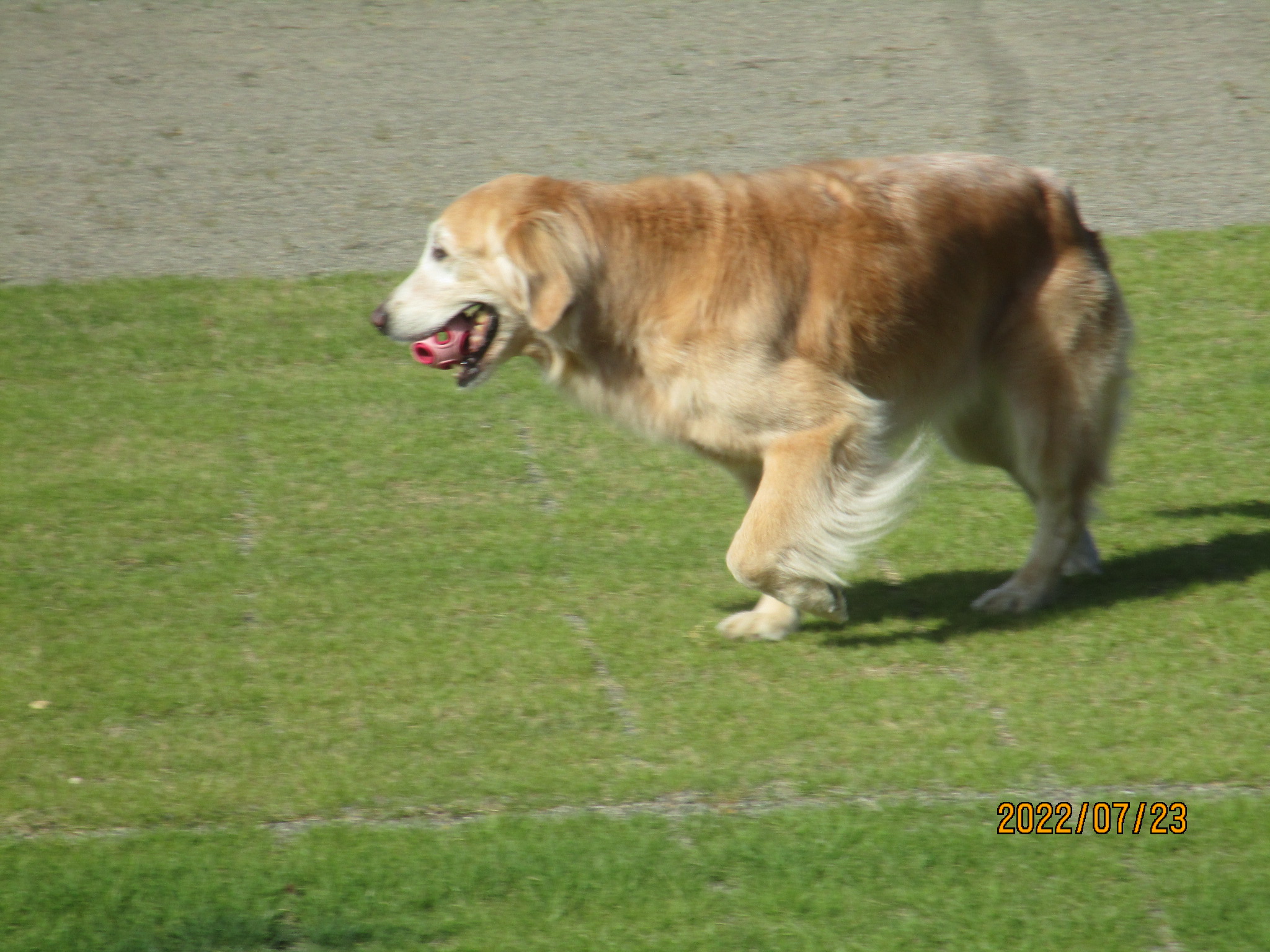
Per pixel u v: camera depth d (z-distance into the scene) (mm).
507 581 10945
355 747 8633
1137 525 11859
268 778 8305
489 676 9500
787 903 7078
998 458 10891
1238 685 9109
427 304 9273
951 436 10898
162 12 29578
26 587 10734
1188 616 10062
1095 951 6734
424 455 13375
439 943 6832
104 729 8859
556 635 10039
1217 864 7355
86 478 12680
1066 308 9969
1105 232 18281
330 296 16938
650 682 9398
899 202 9586
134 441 13516
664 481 12922
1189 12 28594
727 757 8445
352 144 22312
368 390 14836
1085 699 9039
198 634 10070
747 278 9125
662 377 9289
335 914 7027
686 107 23672
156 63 26406
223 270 17656
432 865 7387
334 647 9891
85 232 18906
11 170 21250
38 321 16156
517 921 6977
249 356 15539
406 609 10461
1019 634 9961
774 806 7957
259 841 7645
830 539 9297
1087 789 8055
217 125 23219
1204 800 7871
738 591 10789
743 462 9641
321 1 30516
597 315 9266
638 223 9211
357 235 18766
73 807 7980
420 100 24344
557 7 30031
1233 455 13148
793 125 22578
